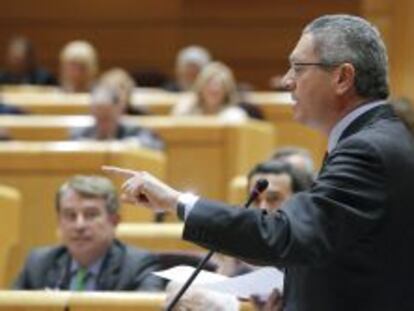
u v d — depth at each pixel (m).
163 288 9.62
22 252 13.58
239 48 28.47
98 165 13.58
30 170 13.62
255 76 28.45
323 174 5.20
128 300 7.25
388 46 21.20
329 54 5.38
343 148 5.25
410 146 5.31
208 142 15.75
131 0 28.80
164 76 25.03
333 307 5.20
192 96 18.55
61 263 9.95
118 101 15.85
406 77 20.95
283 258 4.98
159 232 11.01
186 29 28.70
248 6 28.41
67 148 13.61
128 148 13.70
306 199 5.08
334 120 5.46
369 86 5.41
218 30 28.56
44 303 7.26
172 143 15.83
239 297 6.12
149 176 5.25
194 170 15.78
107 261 9.80
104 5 28.80
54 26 28.81
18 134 16.27
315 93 5.42
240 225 5.02
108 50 28.58
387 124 5.37
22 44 24.05
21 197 13.63
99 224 9.76
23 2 28.94
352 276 5.18
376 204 5.12
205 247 5.24
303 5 28.14
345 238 5.06
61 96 19.44
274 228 5.00
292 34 28.25
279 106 18.69
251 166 15.99
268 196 9.06
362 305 5.20
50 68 28.52
